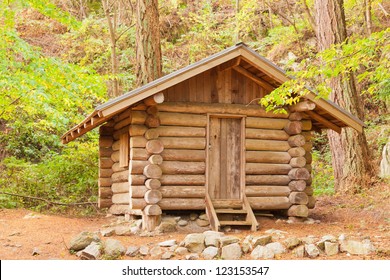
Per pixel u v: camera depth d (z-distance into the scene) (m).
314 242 8.38
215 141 10.80
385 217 11.07
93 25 22.98
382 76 8.79
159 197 10.04
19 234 9.36
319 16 14.32
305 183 11.17
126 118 11.11
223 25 24.78
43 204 15.09
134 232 9.96
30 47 12.33
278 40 22.03
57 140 18.56
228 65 10.66
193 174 10.51
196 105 10.58
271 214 11.19
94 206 15.02
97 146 16.17
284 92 9.20
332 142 14.35
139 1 13.62
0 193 14.53
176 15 25.52
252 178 10.93
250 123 10.99
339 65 8.41
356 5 20.17
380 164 14.97
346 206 12.45
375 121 18.56
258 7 23.30
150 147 10.06
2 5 12.37
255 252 8.03
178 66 23.80
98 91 13.16
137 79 13.65
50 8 12.59
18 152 18.92
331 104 10.64
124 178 11.79
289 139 11.31
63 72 12.34
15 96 13.29
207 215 10.35
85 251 7.79
